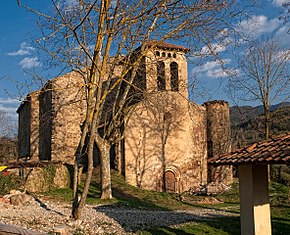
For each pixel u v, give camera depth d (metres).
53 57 14.56
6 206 15.52
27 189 20.05
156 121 28.30
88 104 13.45
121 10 12.91
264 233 8.70
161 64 27.98
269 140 9.70
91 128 13.11
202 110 30.97
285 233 13.73
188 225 14.06
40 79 13.86
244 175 8.98
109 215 15.19
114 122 19.84
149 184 27.42
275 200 21.52
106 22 12.84
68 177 22.70
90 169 13.12
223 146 31.27
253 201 8.69
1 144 47.06
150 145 27.89
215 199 22.69
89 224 12.70
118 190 23.75
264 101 27.31
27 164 21.36
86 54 13.68
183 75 29.05
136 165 27.20
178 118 29.19
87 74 15.31
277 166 31.38
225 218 15.77
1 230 2.38
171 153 28.61
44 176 21.05
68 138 30.06
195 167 29.61
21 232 2.38
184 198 22.84
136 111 27.61
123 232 12.22
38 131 33.75
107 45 12.91
